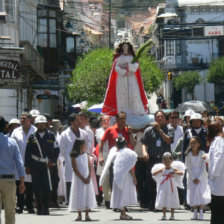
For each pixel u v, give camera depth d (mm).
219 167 12305
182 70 90750
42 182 17094
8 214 11820
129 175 15727
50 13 56344
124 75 19328
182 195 19922
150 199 17906
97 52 55938
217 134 12867
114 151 15992
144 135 17750
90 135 19391
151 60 64500
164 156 15992
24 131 18469
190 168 16062
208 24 72438
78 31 86062
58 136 19828
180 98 91875
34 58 43438
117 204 15602
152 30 101062
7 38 35281
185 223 14195
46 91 50625
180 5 91625
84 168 15758
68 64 65438
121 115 17953
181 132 19719
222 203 12516
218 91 89750
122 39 19328
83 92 53875
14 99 38406
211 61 86750
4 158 11758
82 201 15531
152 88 62625
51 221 15305
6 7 37188
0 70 33688
